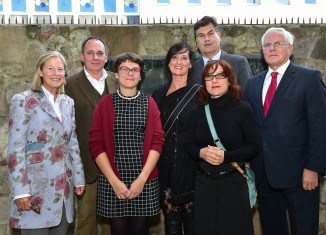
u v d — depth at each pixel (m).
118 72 3.07
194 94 3.25
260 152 3.24
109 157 3.01
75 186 3.03
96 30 3.88
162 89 3.42
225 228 2.89
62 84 2.98
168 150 3.21
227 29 4.07
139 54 3.96
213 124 2.98
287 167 3.10
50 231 2.98
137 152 3.01
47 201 2.80
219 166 2.92
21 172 2.72
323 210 4.17
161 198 3.26
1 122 3.76
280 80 3.18
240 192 2.91
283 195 3.31
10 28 3.73
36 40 3.78
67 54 3.85
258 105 3.26
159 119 3.12
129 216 3.06
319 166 3.00
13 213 2.84
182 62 3.25
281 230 3.37
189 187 3.18
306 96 3.06
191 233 3.22
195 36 3.70
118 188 2.93
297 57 4.14
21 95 2.82
